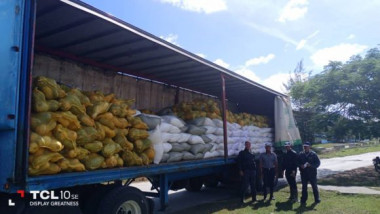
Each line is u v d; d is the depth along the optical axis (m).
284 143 10.37
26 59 3.32
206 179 9.21
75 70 6.66
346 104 14.17
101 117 4.65
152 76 8.47
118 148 4.60
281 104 10.74
